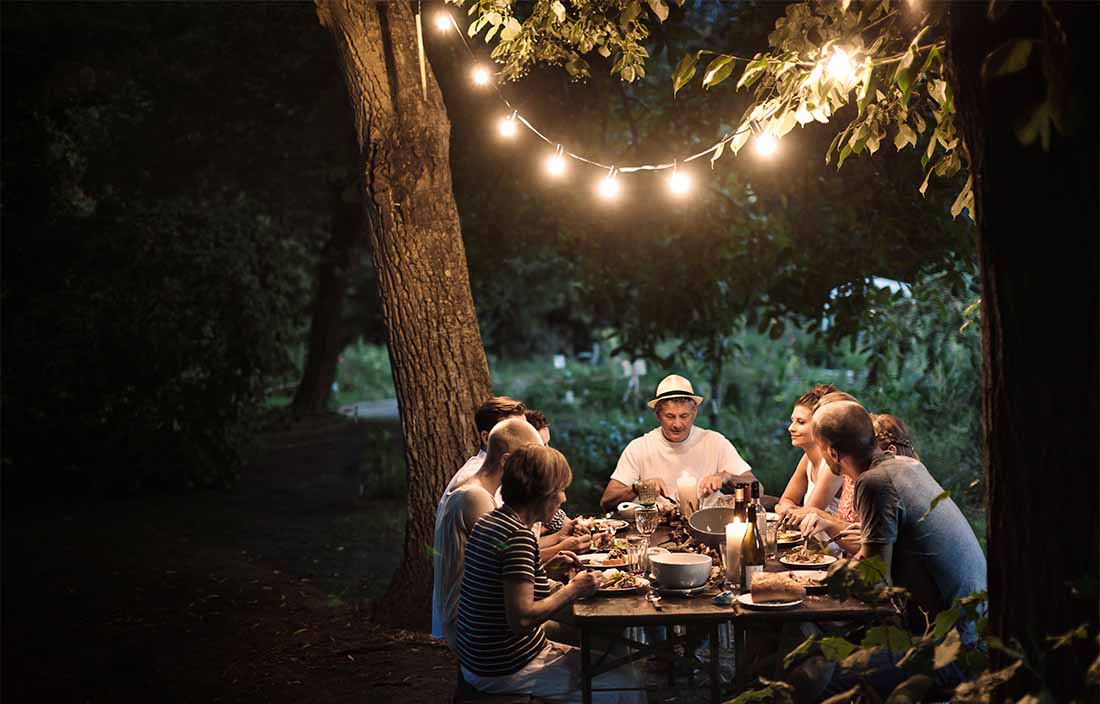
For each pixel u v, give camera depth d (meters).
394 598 6.22
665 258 9.55
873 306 8.88
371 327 31.67
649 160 8.86
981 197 2.56
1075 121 2.32
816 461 5.13
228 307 11.96
